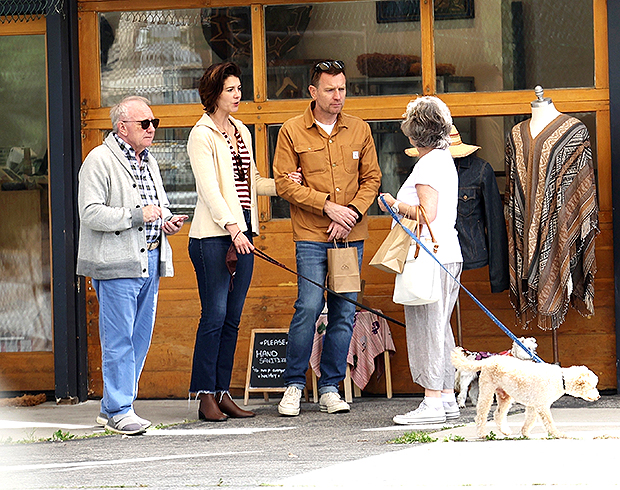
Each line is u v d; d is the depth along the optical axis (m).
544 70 13.73
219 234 12.05
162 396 14.13
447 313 11.54
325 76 12.38
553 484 7.41
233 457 9.44
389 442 9.95
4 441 10.83
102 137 14.35
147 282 11.54
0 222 14.59
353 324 12.85
